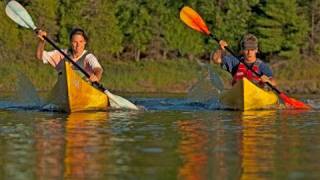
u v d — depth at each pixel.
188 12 28.69
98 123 18.91
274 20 98.44
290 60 97.62
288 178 10.41
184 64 90.94
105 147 13.64
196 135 15.81
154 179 10.37
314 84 85.56
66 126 17.92
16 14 26.17
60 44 95.12
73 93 23.67
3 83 72.12
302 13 102.75
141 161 11.94
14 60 81.94
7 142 14.38
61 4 95.94
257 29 99.12
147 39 99.06
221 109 25.53
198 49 100.69
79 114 22.45
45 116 21.47
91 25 95.81
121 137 15.32
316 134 16.14
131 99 37.97
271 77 27.20
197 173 10.84
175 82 83.31
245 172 10.93
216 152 12.99
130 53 101.50
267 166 11.46
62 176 10.59
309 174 10.73
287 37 99.62
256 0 101.38
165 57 99.62
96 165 11.54
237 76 27.06
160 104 28.95
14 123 18.81
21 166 11.44
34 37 87.62
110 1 99.12
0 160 12.02
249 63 27.14
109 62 93.19
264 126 18.20
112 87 80.62
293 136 15.66
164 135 15.80
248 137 15.45
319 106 27.69
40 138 15.09
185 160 12.03
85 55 25.53
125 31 100.12
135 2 100.56
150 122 19.30
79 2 95.75
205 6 101.75
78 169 11.16
